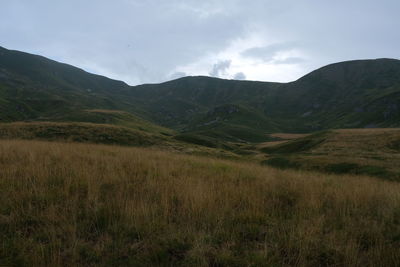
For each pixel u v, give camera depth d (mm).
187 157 14336
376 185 7875
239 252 3262
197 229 3805
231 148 70812
